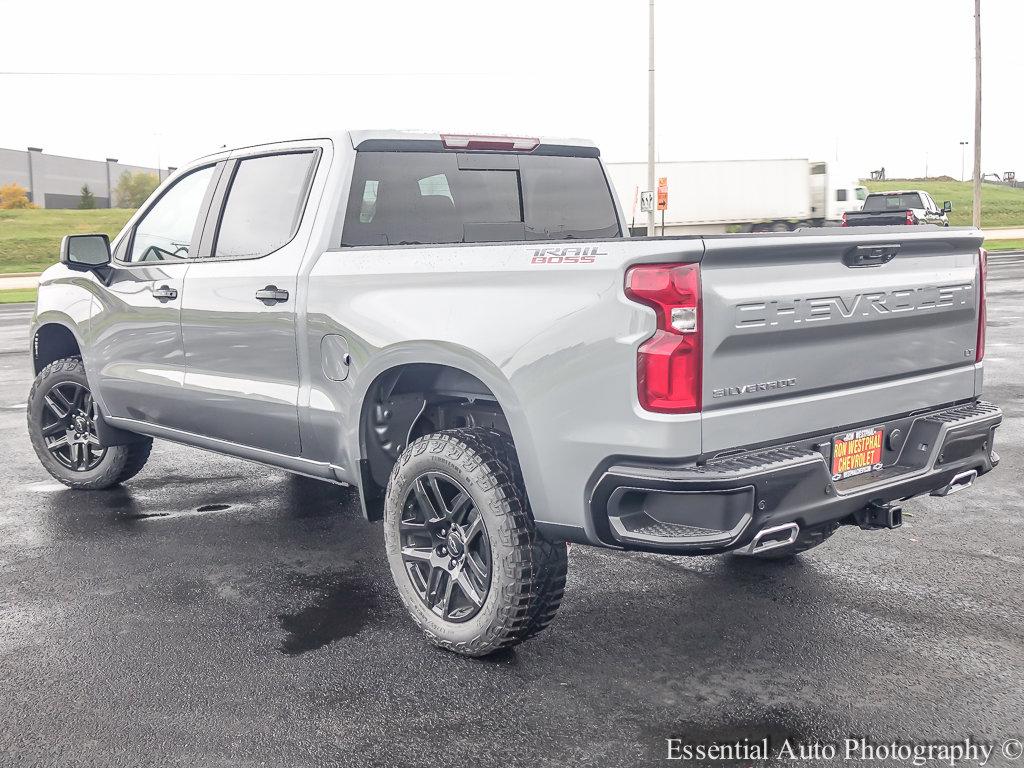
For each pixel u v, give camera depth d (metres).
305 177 4.57
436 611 3.89
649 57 29.05
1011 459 6.75
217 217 4.98
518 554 3.57
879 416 3.71
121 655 3.86
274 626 4.14
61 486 6.50
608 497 3.26
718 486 3.08
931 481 3.80
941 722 3.26
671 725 3.26
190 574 4.79
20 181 90.25
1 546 5.23
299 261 4.42
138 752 3.12
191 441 5.31
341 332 4.16
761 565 4.81
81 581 4.70
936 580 4.55
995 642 3.87
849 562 4.82
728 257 3.15
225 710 3.40
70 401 6.29
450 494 3.86
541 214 5.20
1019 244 39.28
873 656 3.76
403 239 4.62
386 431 4.26
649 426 3.15
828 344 3.49
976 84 35.56
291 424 4.53
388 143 4.57
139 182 101.12
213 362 4.92
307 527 5.55
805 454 3.32
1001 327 14.13
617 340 3.20
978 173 35.88
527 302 3.46
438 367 4.05
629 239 3.21
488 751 3.11
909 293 3.74
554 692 3.51
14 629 4.12
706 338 3.13
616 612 4.24
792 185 39.34
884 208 36.78
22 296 27.08
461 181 4.85
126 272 5.47
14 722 3.33
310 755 3.10
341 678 3.64
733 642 3.91
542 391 3.40
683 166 38.84
